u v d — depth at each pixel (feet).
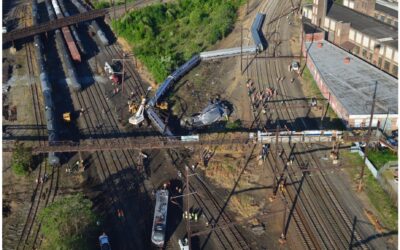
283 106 296.92
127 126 285.84
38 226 214.07
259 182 233.76
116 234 206.69
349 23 356.38
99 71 359.25
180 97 312.50
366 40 340.39
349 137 235.81
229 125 277.44
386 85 292.40
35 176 244.83
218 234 204.44
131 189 233.35
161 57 357.61
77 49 383.04
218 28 405.39
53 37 426.10
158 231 199.11
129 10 474.08
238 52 364.38
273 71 339.36
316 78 319.68
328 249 195.31
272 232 204.64
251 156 252.21
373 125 263.90
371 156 240.73
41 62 359.25
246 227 207.72
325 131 251.19
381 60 327.26
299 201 220.43
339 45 363.56
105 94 325.01
